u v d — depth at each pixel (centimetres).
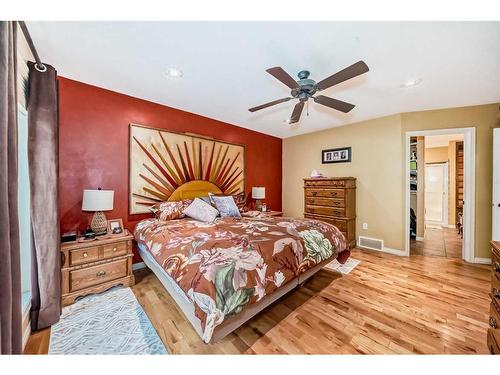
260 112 340
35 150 159
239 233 196
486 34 157
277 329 163
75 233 219
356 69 156
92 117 246
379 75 220
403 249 339
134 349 141
